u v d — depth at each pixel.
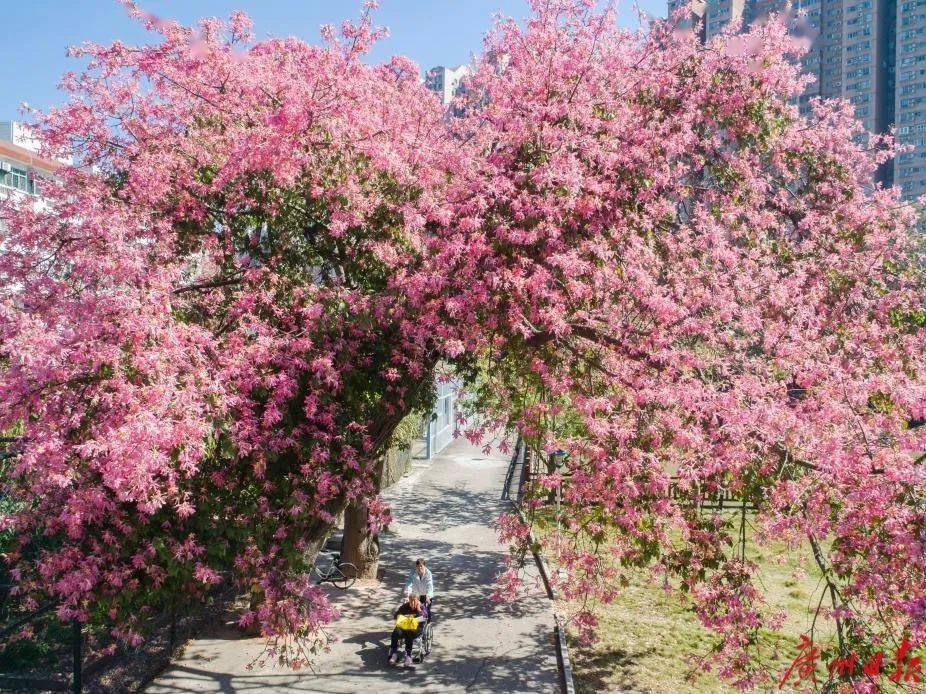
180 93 10.55
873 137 12.16
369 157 10.11
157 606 9.95
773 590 14.20
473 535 18.64
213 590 12.44
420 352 9.92
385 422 10.63
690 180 11.23
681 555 8.69
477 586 14.84
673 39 11.27
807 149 11.81
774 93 11.44
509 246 9.33
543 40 10.38
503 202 9.30
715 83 11.06
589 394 9.48
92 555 7.77
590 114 9.93
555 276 9.20
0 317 7.14
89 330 6.95
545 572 15.56
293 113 9.14
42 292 8.73
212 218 10.62
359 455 10.05
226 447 8.24
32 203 9.64
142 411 6.59
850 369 9.99
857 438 8.37
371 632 12.32
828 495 7.83
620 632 12.68
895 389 8.88
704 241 10.12
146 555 8.09
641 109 10.73
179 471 8.00
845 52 88.38
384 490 23.34
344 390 10.12
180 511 7.41
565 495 9.04
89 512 7.44
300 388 9.69
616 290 9.36
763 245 10.94
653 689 10.57
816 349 9.70
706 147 11.19
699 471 8.03
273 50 10.72
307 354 9.24
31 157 21.62
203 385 7.60
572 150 9.65
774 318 10.25
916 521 7.13
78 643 8.88
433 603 13.85
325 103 9.48
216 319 9.76
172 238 9.84
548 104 9.85
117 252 8.12
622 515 8.56
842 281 11.10
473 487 24.06
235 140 9.86
